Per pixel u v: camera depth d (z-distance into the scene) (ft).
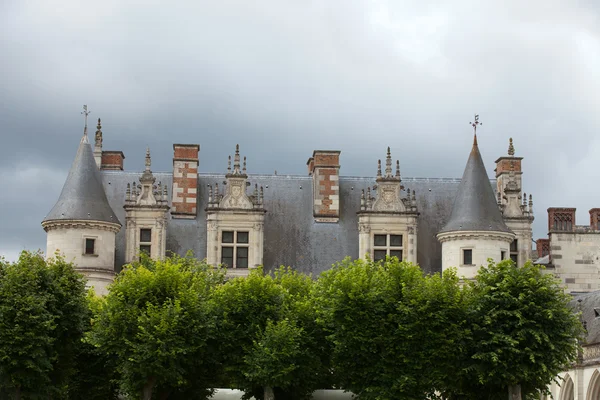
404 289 174.50
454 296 174.70
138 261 208.54
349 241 230.89
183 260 201.26
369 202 225.35
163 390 179.52
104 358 184.75
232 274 220.43
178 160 231.30
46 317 164.86
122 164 243.40
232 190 223.30
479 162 223.92
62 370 174.91
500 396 175.22
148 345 165.89
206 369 179.01
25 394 164.86
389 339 171.63
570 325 172.35
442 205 238.27
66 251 211.82
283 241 229.66
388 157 228.02
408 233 224.53
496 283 174.91
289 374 173.17
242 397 183.21
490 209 219.20
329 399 202.39
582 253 241.35
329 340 180.86
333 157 234.58
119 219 228.43
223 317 178.60
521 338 168.86
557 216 243.40
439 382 170.60
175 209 229.25
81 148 220.64
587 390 207.41
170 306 168.55
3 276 169.78
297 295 190.29
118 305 171.22
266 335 173.27
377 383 173.06
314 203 233.14
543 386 174.19
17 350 161.27
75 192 214.90
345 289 175.73
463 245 217.15
